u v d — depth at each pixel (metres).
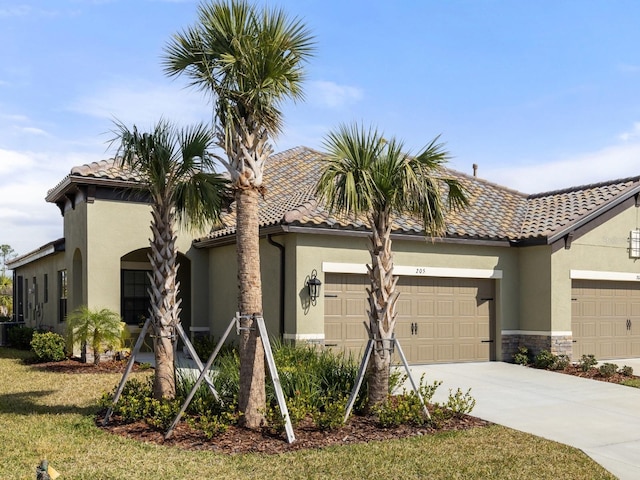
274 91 9.50
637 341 19.88
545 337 17.88
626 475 8.05
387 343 10.18
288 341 15.62
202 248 19.88
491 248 18.38
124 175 18.12
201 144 10.58
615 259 19.14
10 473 7.64
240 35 9.33
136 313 21.27
